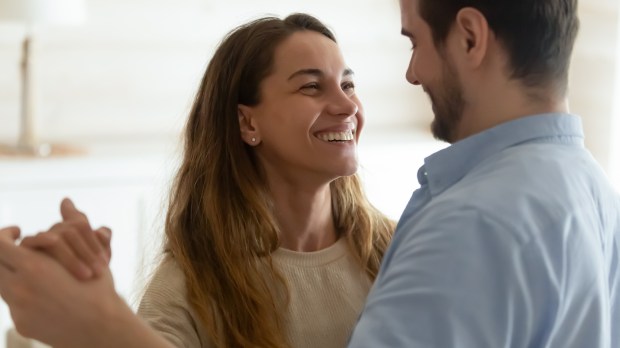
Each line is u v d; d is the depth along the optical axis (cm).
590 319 151
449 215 146
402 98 672
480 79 160
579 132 167
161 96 604
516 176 152
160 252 240
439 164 164
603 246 160
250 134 233
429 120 679
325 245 240
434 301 139
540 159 156
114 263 518
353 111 228
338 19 645
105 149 546
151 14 594
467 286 140
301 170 230
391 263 151
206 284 221
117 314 135
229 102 234
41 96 575
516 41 157
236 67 234
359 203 244
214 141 235
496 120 161
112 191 514
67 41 577
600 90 607
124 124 598
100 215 512
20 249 133
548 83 160
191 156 241
